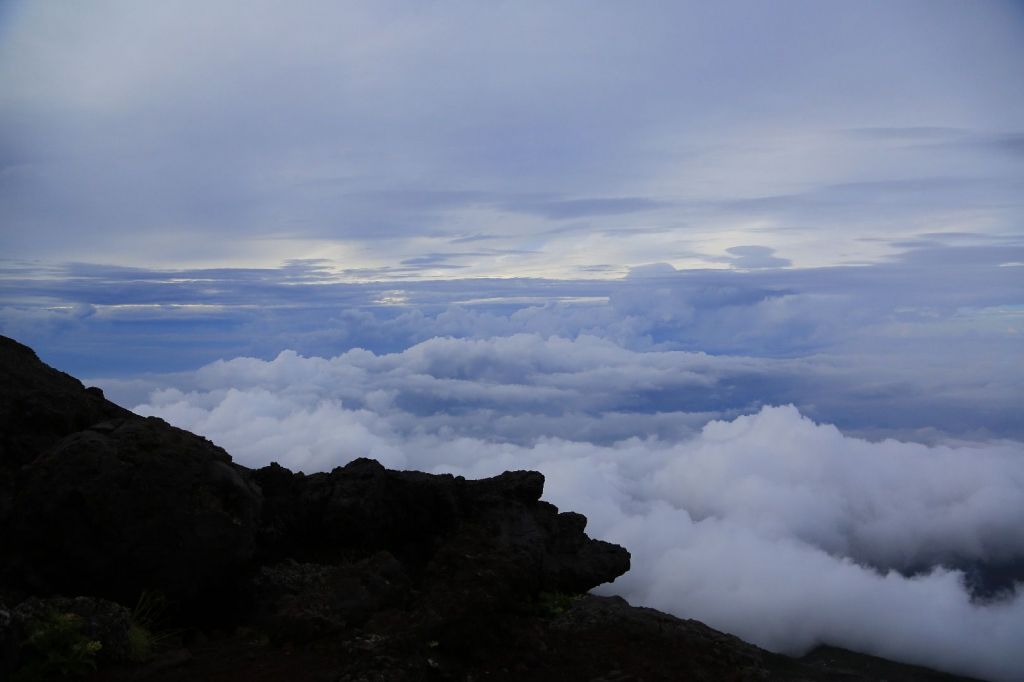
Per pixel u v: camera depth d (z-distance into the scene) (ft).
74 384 36.86
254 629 31.37
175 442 32.42
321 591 31.76
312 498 40.40
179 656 27.68
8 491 30.78
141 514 29.84
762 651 33.65
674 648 31.12
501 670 28.40
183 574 30.25
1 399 32.96
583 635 31.94
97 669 25.84
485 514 42.63
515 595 32.35
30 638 24.93
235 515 31.99
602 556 42.16
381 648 26.84
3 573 28.78
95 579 29.40
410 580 34.91
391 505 41.47
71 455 29.86
